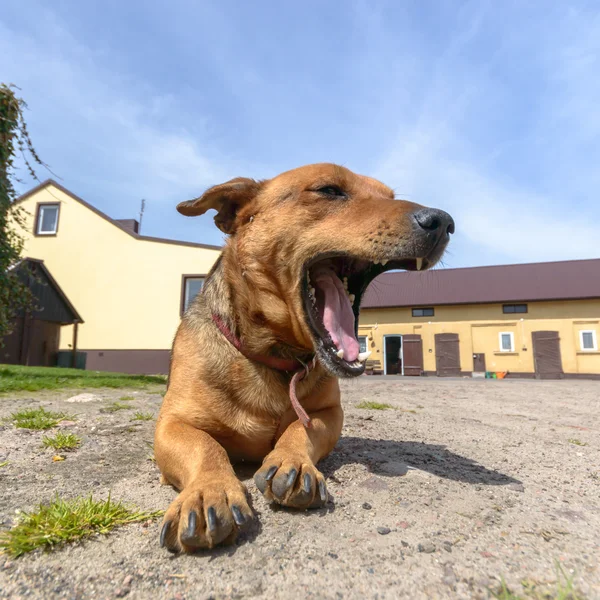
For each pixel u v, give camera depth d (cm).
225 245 223
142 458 222
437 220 177
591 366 1920
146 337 1330
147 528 136
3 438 257
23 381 552
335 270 226
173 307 1332
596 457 262
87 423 313
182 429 175
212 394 185
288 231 192
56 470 199
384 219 181
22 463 210
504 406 580
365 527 137
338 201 196
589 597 100
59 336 1335
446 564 114
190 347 200
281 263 191
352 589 102
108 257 1380
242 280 198
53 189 1431
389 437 296
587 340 1942
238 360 188
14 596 101
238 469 202
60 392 520
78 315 1259
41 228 1425
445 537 131
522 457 251
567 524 146
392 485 178
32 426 286
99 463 212
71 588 104
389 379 1520
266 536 130
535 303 2017
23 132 551
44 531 126
